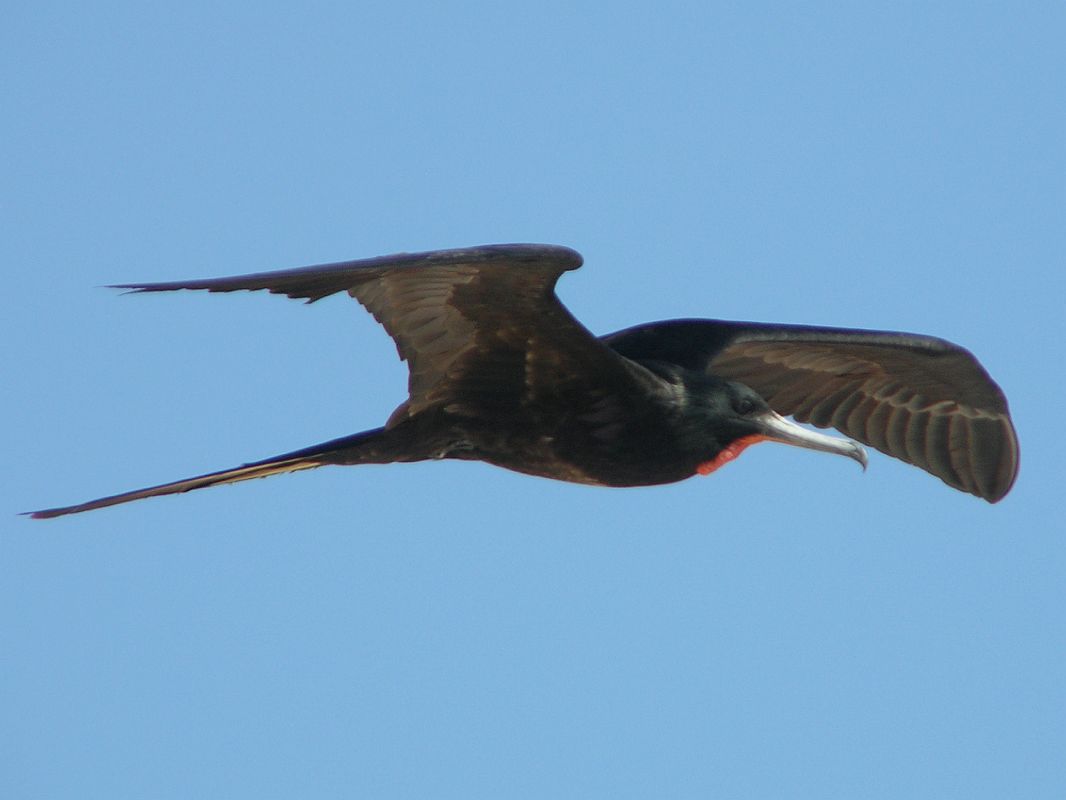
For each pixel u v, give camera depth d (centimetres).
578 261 1106
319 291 1074
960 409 1458
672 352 1396
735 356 1443
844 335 1396
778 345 1425
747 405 1330
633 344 1405
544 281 1140
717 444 1323
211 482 1242
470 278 1145
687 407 1304
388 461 1284
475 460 1308
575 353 1231
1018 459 1452
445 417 1268
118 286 953
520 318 1193
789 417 1491
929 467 1487
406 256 1060
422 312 1188
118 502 1223
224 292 992
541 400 1263
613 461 1303
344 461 1277
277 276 1011
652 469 1316
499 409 1266
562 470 1309
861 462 1335
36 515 1209
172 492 1234
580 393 1264
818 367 1460
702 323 1430
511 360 1236
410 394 1247
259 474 1260
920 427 1480
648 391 1287
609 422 1284
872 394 1478
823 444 1333
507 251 1089
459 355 1230
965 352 1401
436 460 1303
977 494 1477
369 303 1171
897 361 1430
